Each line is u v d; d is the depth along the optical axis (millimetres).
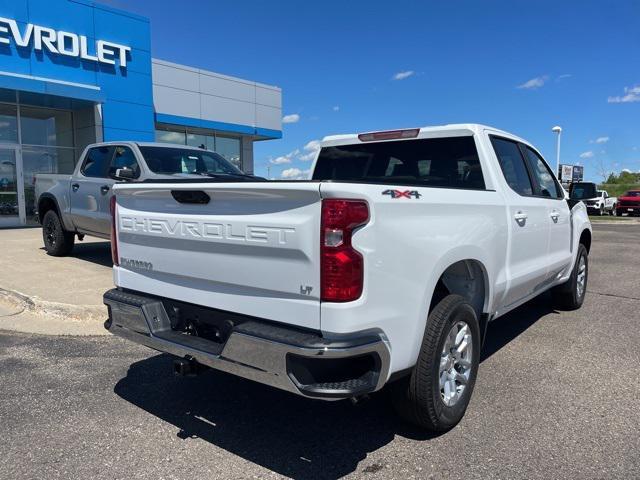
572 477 2973
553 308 6910
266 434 3496
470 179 4484
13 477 2967
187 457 3199
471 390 3688
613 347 5297
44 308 6285
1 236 12836
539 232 5074
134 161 7766
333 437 3451
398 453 3246
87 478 2965
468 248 3602
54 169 16984
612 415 3748
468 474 3010
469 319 3551
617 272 10102
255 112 23500
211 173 8023
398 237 2900
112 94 16578
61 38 15164
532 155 5480
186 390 4203
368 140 5094
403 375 3119
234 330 2914
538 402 3963
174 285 3514
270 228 2846
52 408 3861
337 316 2656
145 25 17234
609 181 78688
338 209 2631
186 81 20641
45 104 16031
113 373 4551
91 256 9672
